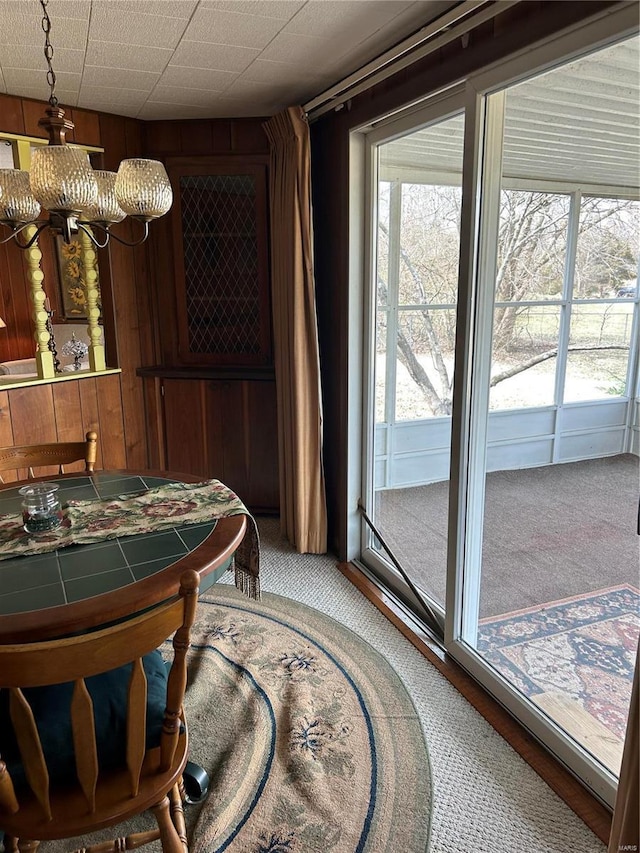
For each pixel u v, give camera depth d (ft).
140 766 3.69
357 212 8.57
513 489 8.65
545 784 5.48
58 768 3.85
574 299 6.93
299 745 5.91
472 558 7.15
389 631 7.95
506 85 5.49
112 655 3.32
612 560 7.58
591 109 5.54
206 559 4.69
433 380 9.03
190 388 11.03
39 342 9.53
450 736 6.07
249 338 11.00
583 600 7.37
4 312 14.51
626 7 4.16
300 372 9.30
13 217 5.61
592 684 6.25
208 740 6.00
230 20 6.12
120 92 8.64
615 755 5.47
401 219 8.80
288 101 9.14
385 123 7.73
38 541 4.99
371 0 5.64
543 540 8.30
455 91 6.32
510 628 7.18
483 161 6.03
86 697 3.33
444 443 9.14
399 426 9.64
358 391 9.27
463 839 4.93
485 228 6.27
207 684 6.81
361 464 9.60
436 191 8.19
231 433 11.18
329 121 8.85
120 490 6.26
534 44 4.97
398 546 9.66
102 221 5.87
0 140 8.94
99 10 5.88
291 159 8.72
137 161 5.32
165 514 5.57
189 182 10.46
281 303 9.67
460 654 7.14
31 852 4.15
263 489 11.45
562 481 7.86
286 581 9.27
